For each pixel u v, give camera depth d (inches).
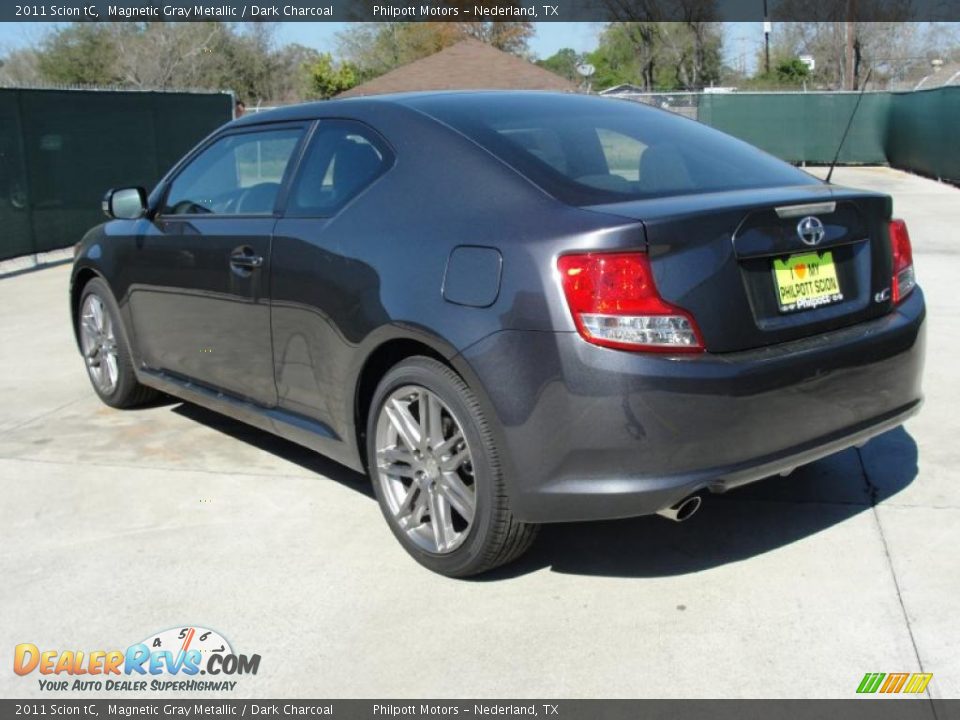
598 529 149.9
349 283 140.9
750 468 119.6
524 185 127.6
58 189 475.5
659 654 116.3
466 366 123.0
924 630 118.9
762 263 122.8
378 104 152.8
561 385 115.6
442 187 135.3
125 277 199.6
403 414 137.8
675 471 115.9
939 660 112.9
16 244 444.5
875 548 139.8
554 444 117.6
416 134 143.0
